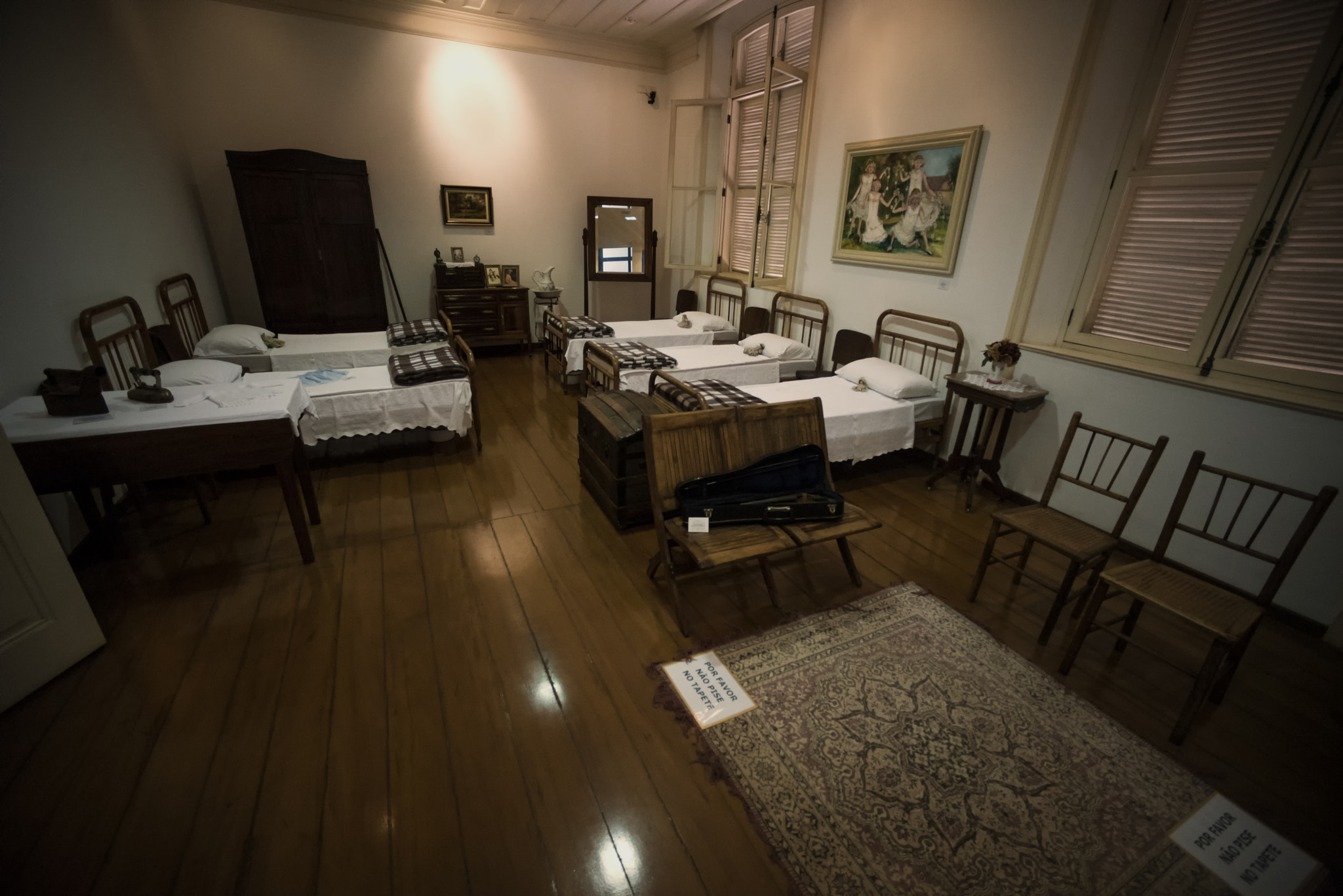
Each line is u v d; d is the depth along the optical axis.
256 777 1.64
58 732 1.77
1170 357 2.81
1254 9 2.41
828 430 3.36
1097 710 1.97
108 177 3.44
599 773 1.69
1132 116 2.83
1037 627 2.40
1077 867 1.46
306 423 3.42
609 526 3.09
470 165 6.04
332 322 5.61
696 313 6.14
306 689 1.96
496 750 1.76
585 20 5.62
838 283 4.73
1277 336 2.48
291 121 5.26
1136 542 2.99
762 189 5.21
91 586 2.46
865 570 2.79
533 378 5.84
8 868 1.40
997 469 3.48
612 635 2.27
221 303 5.38
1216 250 2.64
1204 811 1.63
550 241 6.65
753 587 2.62
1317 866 1.49
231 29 4.87
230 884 1.37
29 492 1.85
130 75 3.96
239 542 2.83
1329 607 2.36
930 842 1.52
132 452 2.24
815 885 1.41
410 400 3.60
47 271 2.73
